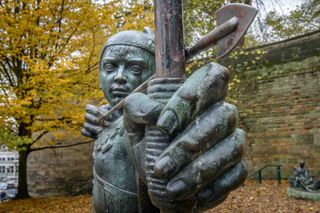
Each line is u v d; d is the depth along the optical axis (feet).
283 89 44.65
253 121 46.73
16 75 30.32
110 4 28.25
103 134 4.83
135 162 3.35
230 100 41.75
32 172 49.08
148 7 29.27
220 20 3.21
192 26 36.52
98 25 28.78
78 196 43.83
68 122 31.01
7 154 91.45
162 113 2.91
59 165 48.26
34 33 27.55
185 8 37.45
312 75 42.65
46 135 45.68
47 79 24.22
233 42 3.09
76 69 28.09
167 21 3.11
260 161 45.93
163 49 3.11
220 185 3.05
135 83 4.77
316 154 41.73
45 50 27.09
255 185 39.88
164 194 2.96
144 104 3.04
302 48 43.37
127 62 4.80
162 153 2.93
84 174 48.93
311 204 28.60
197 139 2.80
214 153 2.87
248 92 47.06
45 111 27.96
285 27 53.67
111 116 4.91
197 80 2.87
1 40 27.40
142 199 3.79
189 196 2.93
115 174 4.50
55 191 47.98
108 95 4.95
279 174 40.27
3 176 90.33
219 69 2.89
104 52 5.02
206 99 2.85
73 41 28.55
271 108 45.42
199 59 32.94
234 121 2.92
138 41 4.83
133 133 3.35
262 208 27.86
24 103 24.00
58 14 27.63
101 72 5.08
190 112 2.87
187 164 2.89
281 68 44.78
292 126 43.83
